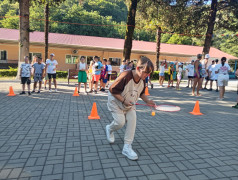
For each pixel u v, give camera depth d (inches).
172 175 102.9
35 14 1889.8
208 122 208.4
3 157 115.6
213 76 469.1
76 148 131.3
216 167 113.5
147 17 647.8
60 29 1752.0
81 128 172.4
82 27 1828.2
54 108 243.0
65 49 888.9
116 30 1931.6
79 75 356.8
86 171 103.4
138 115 227.1
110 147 134.6
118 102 117.0
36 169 103.8
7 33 845.2
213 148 140.9
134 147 137.2
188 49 1143.0
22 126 171.9
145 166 111.0
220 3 651.5
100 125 182.5
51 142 139.8
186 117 226.1
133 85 109.5
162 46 1138.7
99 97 336.5
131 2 432.5
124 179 97.4
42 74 349.1
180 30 673.6
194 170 109.1
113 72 581.3
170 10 603.8
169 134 166.9
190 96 382.0
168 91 447.5
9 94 315.3
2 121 183.9
